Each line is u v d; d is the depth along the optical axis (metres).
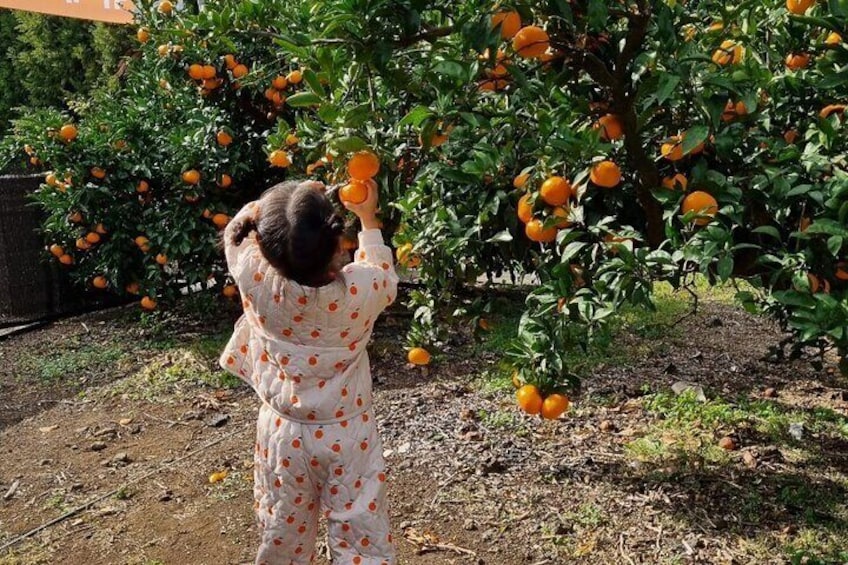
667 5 2.15
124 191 6.16
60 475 3.99
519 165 2.66
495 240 2.77
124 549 3.31
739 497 3.56
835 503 3.49
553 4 1.97
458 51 2.23
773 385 4.90
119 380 5.34
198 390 5.07
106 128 6.20
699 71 2.20
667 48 2.07
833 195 2.12
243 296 2.36
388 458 4.04
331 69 2.22
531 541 3.28
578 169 2.32
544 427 4.33
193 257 6.31
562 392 2.62
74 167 5.93
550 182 2.26
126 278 6.43
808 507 3.46
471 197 2.77
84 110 7.16
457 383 5.04
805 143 2.54
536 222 2.41
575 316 2.56
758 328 5.95
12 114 12.98
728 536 3.27
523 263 3.02
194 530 3.44
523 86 2.16
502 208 2.80
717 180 2.25
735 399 4.66
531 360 2.62
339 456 2.38
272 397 2.40
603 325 2.47
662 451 4.01
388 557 2.45
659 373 5.09
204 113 5.99
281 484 2.44
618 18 2.25
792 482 3.68
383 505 2.46
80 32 12.20
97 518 3.56
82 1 7.47
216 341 5.98
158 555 3.26
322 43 2.09
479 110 2.49
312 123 3.13
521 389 2.63
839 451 4.00
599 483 3.72
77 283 6.83
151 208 6.21
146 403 4.91
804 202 2.33
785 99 2.64
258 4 2.58
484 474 3.83
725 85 2.06
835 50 2.29
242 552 3.27
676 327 5.93
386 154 2.51
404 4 1.98
